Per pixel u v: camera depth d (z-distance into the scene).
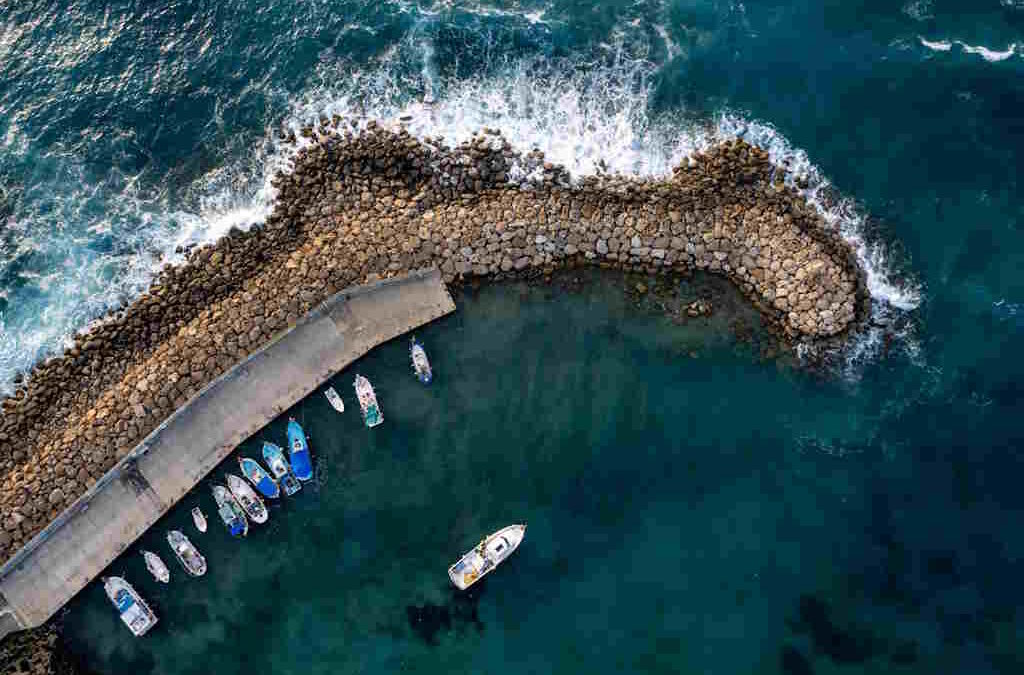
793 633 49.03
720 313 53.47
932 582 49.25
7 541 49.81
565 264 54.25
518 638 49.47
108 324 53.38
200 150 57.94
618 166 55.38
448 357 53.22
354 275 53.22
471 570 49.56
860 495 50.75
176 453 50.75
